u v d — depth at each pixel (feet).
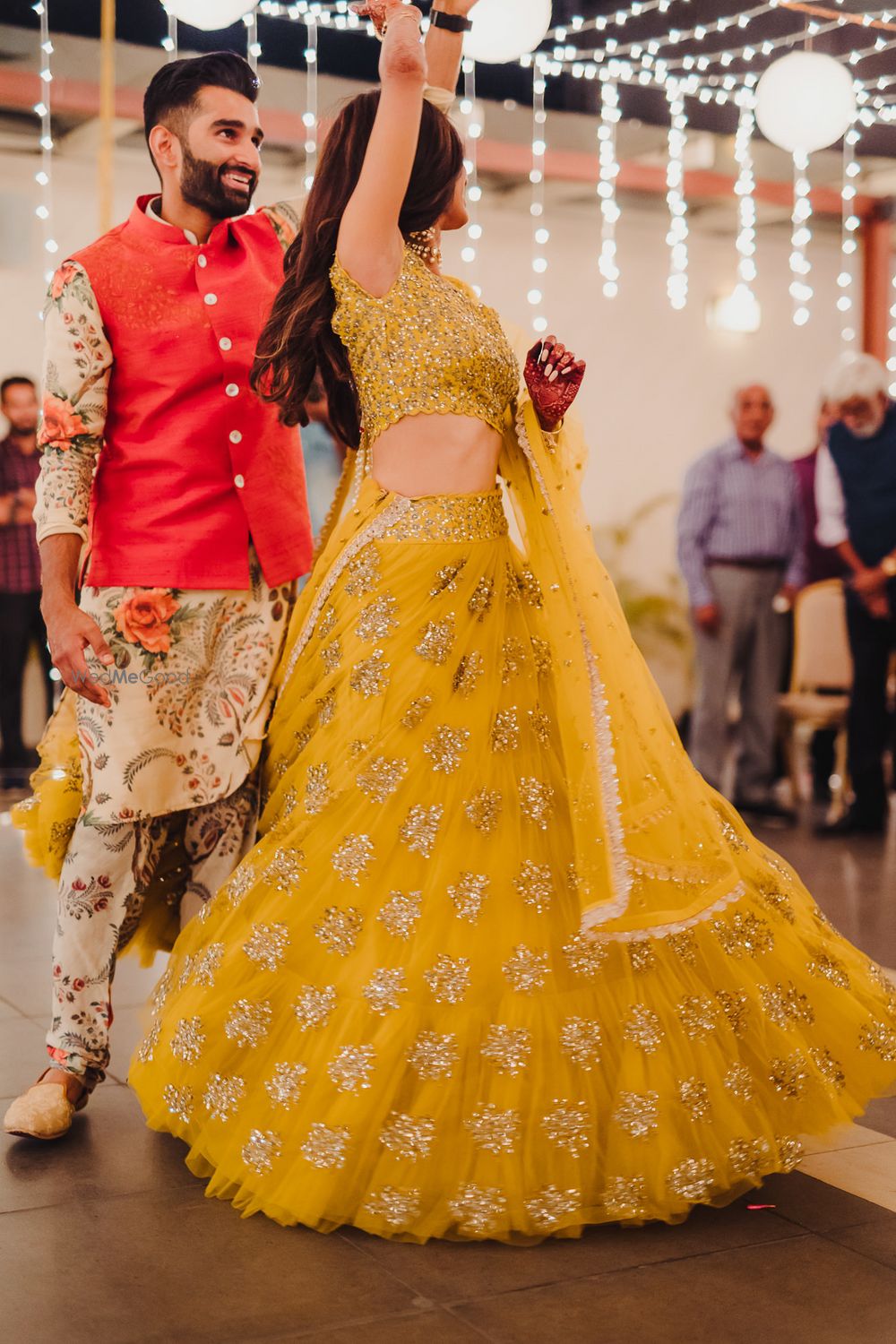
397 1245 6.82
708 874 7.30
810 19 19.27
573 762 7.16
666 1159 6.95
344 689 7.66
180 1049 7.57
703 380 30.86
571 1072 6.93
